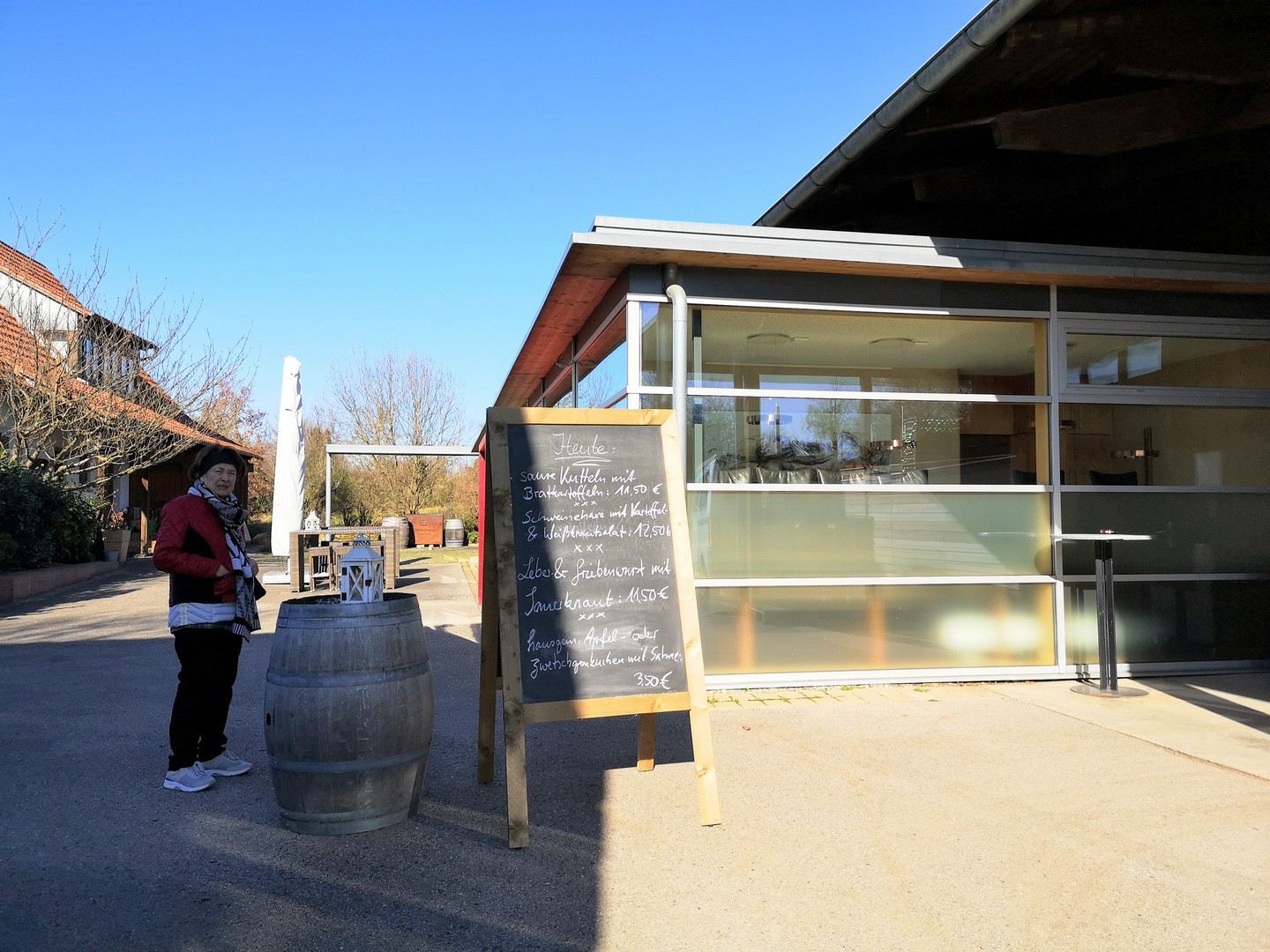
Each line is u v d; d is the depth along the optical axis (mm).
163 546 4129
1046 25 5160
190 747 4281
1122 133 6012
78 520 15414
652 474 4324
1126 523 6930
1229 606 7059
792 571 6520
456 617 10469
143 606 11250
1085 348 6953
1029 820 3895
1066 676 6746
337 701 3664
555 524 4117
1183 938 2893
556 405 10070
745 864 3465
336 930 2932
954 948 2842
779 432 6574
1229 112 6000
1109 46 5238
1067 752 4875
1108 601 6281
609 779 4488
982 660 6711
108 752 4914
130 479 22828
